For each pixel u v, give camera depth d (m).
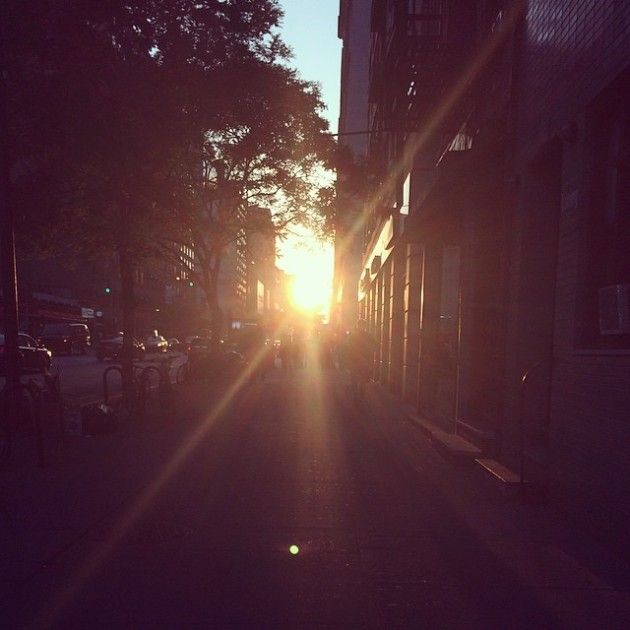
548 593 5.25
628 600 5.13
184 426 14.19
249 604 5.00
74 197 15.74
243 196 22.30
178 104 14.39
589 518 6.66
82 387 24.73
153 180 15.89
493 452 10.16
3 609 4.91
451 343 15.16
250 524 7.06
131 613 4.84
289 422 15.05
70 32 12.81
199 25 14.95
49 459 10.34
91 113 13.13
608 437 6.26
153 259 23.23
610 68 6.52
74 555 6.07
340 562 5.93
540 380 9.15
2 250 12.29
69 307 60.81
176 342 75.38
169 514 7.41
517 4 9.66
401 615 4.83
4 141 12.27
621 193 6.79
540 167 9.20
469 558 6.05
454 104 13.94
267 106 17.47
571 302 7.32
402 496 8.31
